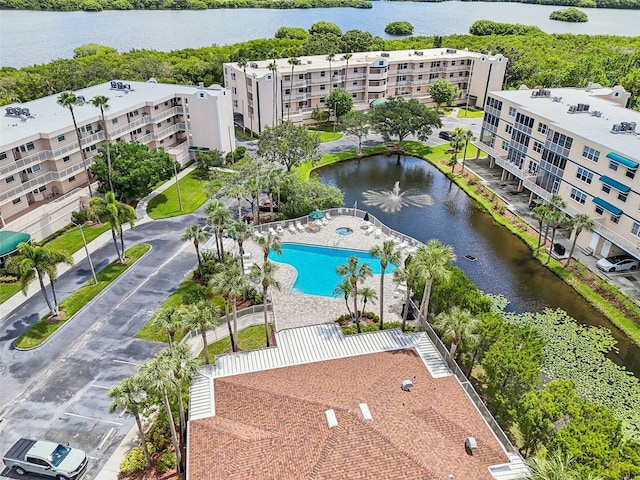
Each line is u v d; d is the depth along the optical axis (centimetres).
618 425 2600
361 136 8500
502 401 3058
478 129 9631
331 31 16125
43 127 5819
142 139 7262
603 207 5022
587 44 13762
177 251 5275
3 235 4891
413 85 11181
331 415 2706
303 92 9912
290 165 6912
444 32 19738
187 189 6869
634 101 8981
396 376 3186
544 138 6153
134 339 3950
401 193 7069
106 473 2855
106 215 4709
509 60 12038
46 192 6000
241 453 2609
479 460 2581
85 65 10125
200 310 3259
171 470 2880
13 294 4534
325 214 5984
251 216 6038
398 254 3762
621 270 4966
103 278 4756
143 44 16225
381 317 3931
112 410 2586
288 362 3516
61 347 3853
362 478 2380
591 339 4103
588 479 2158
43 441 2931
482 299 3675
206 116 7638
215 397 3070
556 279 4997
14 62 13125
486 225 6141
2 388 3450
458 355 3650
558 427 2884
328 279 4828
